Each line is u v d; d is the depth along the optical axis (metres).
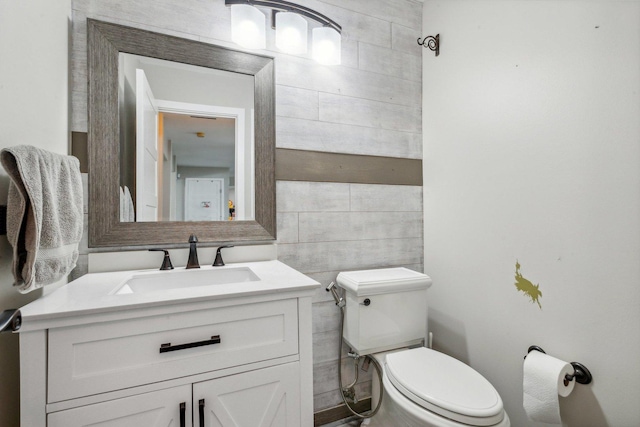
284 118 1.48
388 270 1.62
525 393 1.07
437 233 1.70
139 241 1.20
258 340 0.90
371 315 1.40
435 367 1.20
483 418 0.93
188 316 0.82
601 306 0.99
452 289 1.60
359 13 1.65
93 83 1.14
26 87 0.82
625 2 0.93
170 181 1.27
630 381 0.92
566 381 1.03
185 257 1.28
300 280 1.01
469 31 1.49
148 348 0.78
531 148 1.21
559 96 1.11
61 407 0.70
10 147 0.68
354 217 1.63
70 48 1.11
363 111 1.66
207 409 0.84
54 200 0.81
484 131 1.41
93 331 0.73
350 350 1.53
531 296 1.21
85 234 1.14
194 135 1.31
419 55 1.79
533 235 1.20
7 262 0.78
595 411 1.00
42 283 0.77
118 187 1.18
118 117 1.18
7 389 0.78
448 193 1.62
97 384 0.73
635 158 0.91
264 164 1.42
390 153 1.73
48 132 0.95
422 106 1.80
